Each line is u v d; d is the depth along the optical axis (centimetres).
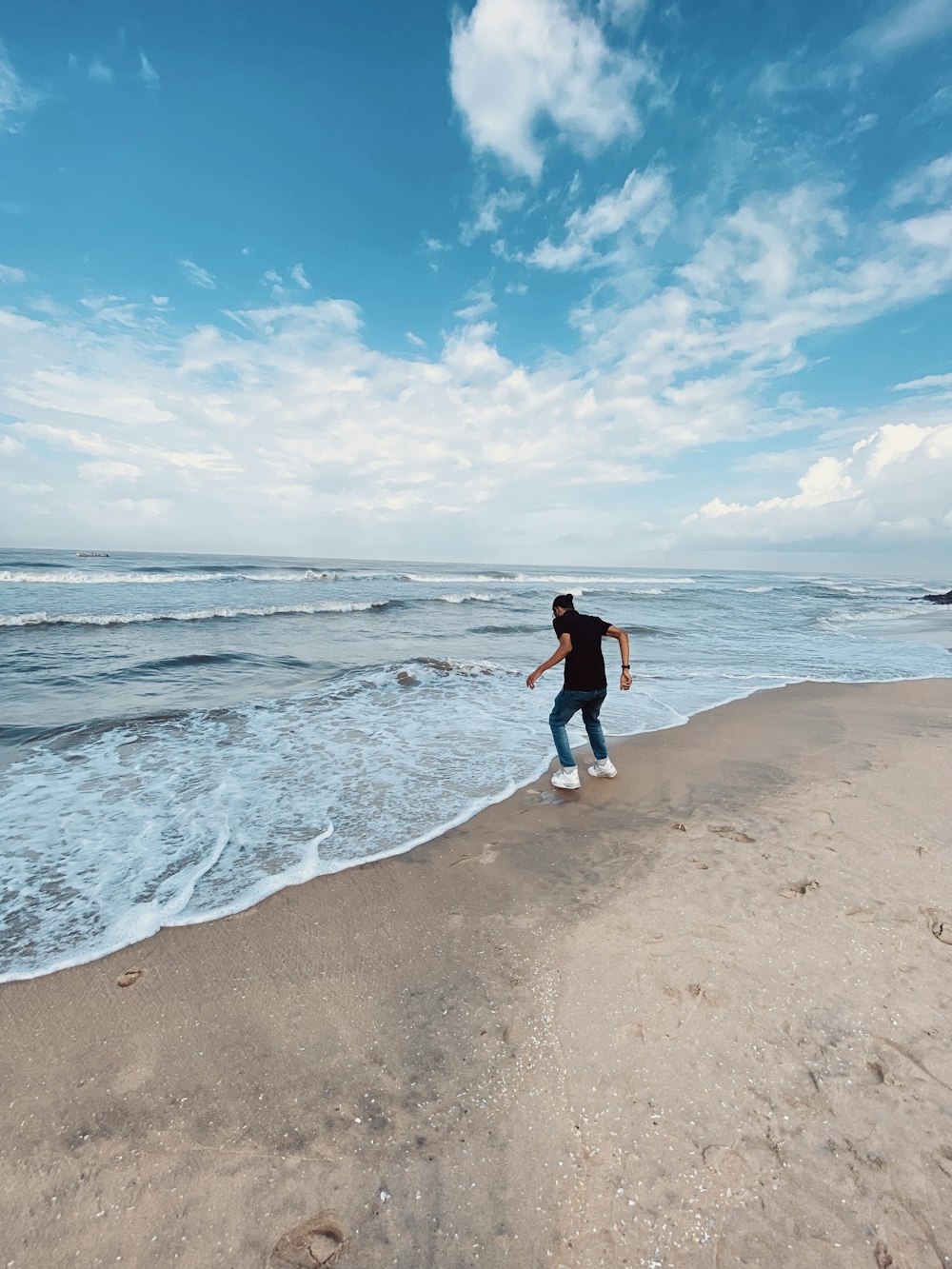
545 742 675
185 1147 196
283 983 275
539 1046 237
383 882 366
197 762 588
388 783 540
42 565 3391
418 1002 262
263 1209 178
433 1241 170
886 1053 230
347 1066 228
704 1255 164
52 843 415
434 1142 198
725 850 401
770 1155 191
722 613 2514
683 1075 222
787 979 271
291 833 437
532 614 2214
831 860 383
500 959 292
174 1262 164
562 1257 165
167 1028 247
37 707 752
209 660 1071
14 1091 216
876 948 292
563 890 355
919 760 607
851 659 1348
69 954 295
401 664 1030
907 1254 163
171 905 339
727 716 795
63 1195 181
